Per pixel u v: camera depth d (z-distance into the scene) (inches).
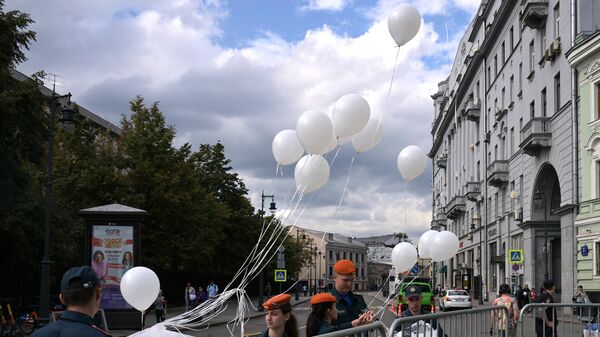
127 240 857.5
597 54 1106.7
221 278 2162.9
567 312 394.6
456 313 303.1
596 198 1103.0
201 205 1535.4
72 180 1332.4
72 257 1213.7
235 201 2167.8
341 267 240.1
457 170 2765.7
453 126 2893.7
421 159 335.6
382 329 223.0
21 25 1048.2
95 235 856.3
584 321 390.3
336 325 227.6
